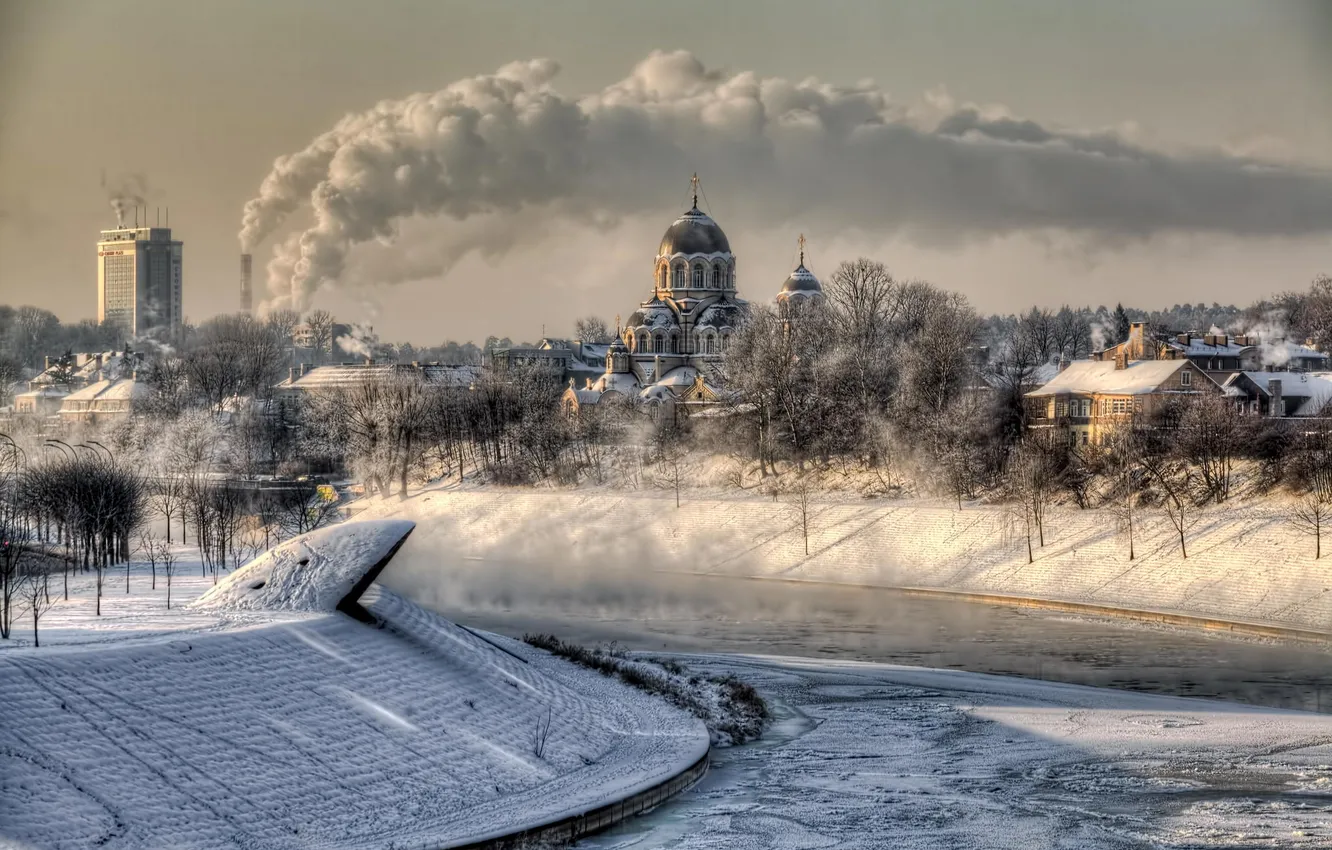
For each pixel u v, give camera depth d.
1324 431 139.00
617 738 69.50
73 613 77.06
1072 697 85.25
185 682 59.12
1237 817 59.03
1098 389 185.38
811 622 118.50
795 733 75.50
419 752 61.06
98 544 138.62
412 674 68.12
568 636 110.94
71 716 53.59
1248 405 185.12
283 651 65.12
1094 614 121.25
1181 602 120.31
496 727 66.06
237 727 57.56
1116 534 134.50
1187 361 182.75
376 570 73.94
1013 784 64.44
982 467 163.75
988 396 183.00
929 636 110.62
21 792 48.44
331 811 54.38
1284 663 97.31
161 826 49.81
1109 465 148.88
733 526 164.88
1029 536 136.75
